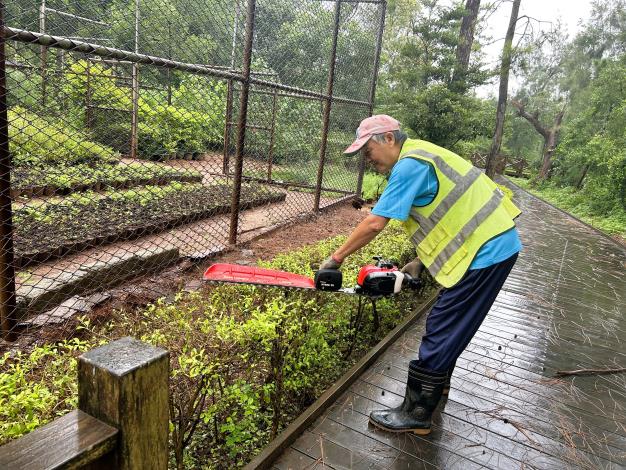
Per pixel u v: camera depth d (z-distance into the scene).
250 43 4.69
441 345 2.28
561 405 2.90
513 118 34.00
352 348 3.33
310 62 7.46
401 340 3.58
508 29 15.98
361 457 2.25
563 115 24.62
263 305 2.49
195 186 7.48
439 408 2.76
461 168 2.24
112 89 7.66
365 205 9.13
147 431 1.02
